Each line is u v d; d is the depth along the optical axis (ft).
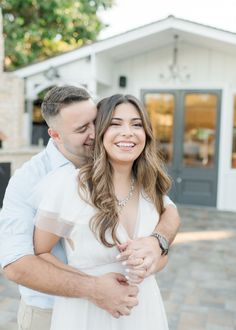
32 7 40.75
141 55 25.67
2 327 9.42
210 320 10.12
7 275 3.92
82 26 43.73
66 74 23.32
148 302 4.37
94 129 4.27
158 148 4.73
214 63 24.70
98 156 4.08
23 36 40.06
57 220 3.94
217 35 21.61
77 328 4.09
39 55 43.78
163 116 25.98
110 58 25.25
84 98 4.23
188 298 11.48
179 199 26.12
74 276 3.84
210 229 20.03
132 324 4.23
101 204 3.92
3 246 3.97
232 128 25.02
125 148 4.07
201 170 25.63
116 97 4.18
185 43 24.81
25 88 24.58
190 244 17.25
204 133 25.45
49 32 41.29
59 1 40.29
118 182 4.34
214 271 13.87
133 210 4.36
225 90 24.70
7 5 39.55
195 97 25.32
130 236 4.28
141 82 25.95
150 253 3.99
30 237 4.05
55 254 4.32
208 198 25.63
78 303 4.12
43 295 4.56
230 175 25.16
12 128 23.88
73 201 3.94
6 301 10.86
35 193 4.15
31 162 4.49
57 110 4.19
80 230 3.96
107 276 3.89
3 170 21.45
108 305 3.85
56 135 4.37
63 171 4.08
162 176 4.65
